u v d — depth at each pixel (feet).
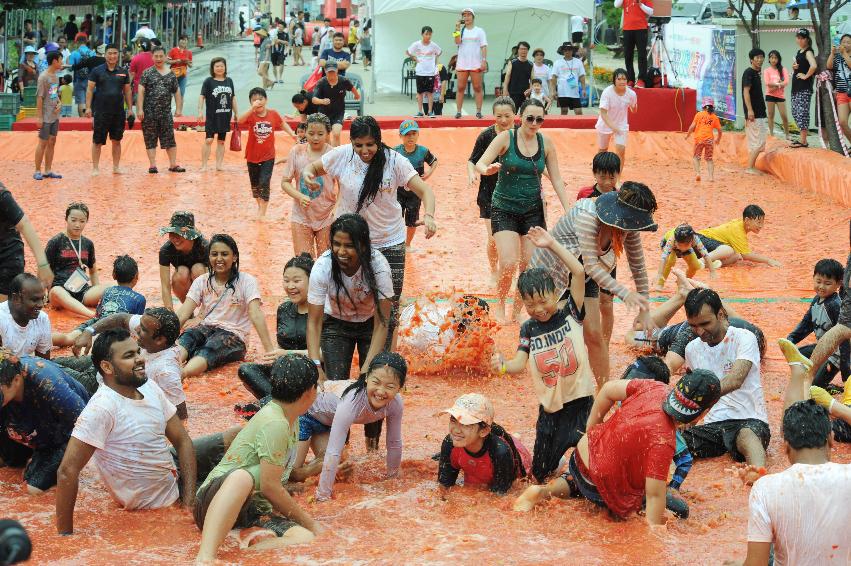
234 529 18.56
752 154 65.21
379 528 18.35
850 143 64.59
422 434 24.39
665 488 18.39
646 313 23.89
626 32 77.46
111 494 19.92
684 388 17.88
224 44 163.53
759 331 29.09
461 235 48.83
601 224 24.36
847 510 14.25
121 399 19.40
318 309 23.17
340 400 20.45
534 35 96.99
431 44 79.00
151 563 16.81
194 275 32.50
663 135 73.05
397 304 25.93
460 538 17.75
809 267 42.86
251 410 24.08
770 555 15.92
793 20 75.72
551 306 21.13
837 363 26.78
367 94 97.66
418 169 43.42
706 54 79.77
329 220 38.34
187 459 20.44
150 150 64.39
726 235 43.09
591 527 18.39
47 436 20.68
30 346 25.64
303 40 167.02
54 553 17.26
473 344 28.50
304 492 20.72
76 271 35.37
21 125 76.43
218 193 58.70
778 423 25.23
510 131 32.19
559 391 21.12
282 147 71.36
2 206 25.41
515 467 20.65
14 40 102.37
